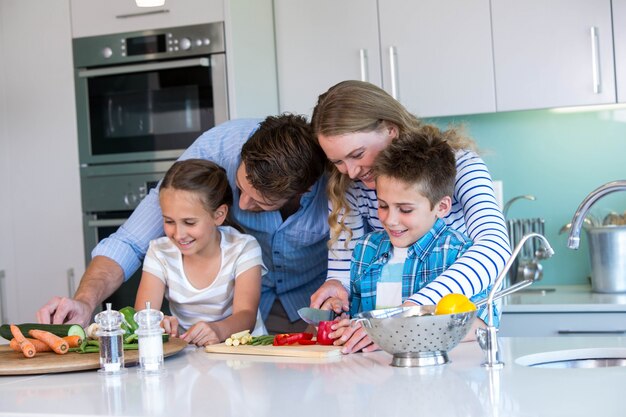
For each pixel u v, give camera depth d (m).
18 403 1.42
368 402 1.28
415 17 3.51
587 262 3.76
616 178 3.72
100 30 3.59
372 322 1.57
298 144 2.15
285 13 3.67
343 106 1.97
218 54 3.44
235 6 3.46
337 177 2.21
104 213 3.67
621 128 3.71
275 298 2.72
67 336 1.93
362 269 2.09
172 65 3.47
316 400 1.31
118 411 1.30
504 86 3.44
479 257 1.78
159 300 2.41
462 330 1.59
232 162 2.56
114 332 1.71
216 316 2.42
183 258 2.41
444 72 3.49
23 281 3.74
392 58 3.54
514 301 3.24
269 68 3.67
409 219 1.92
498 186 3.51
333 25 3.61
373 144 1.99
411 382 1.42
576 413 1.16
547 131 3.78
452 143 2.09
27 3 3.68
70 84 3.65
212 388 1.46
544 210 3.79
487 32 3.45
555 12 3.38
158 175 3.56
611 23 3.33
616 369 1.45
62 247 3.69
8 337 2.03
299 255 2.61
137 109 3.57
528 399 1.25
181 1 3.48
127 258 2.50
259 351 1.85
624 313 3.05
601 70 3.35
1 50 3.72
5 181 3.74
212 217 2.35
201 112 3.48
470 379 1.42
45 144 3.70
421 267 1.98
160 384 1.53
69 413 1.31
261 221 2.52
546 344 1.79
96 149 3.63
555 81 3.39
